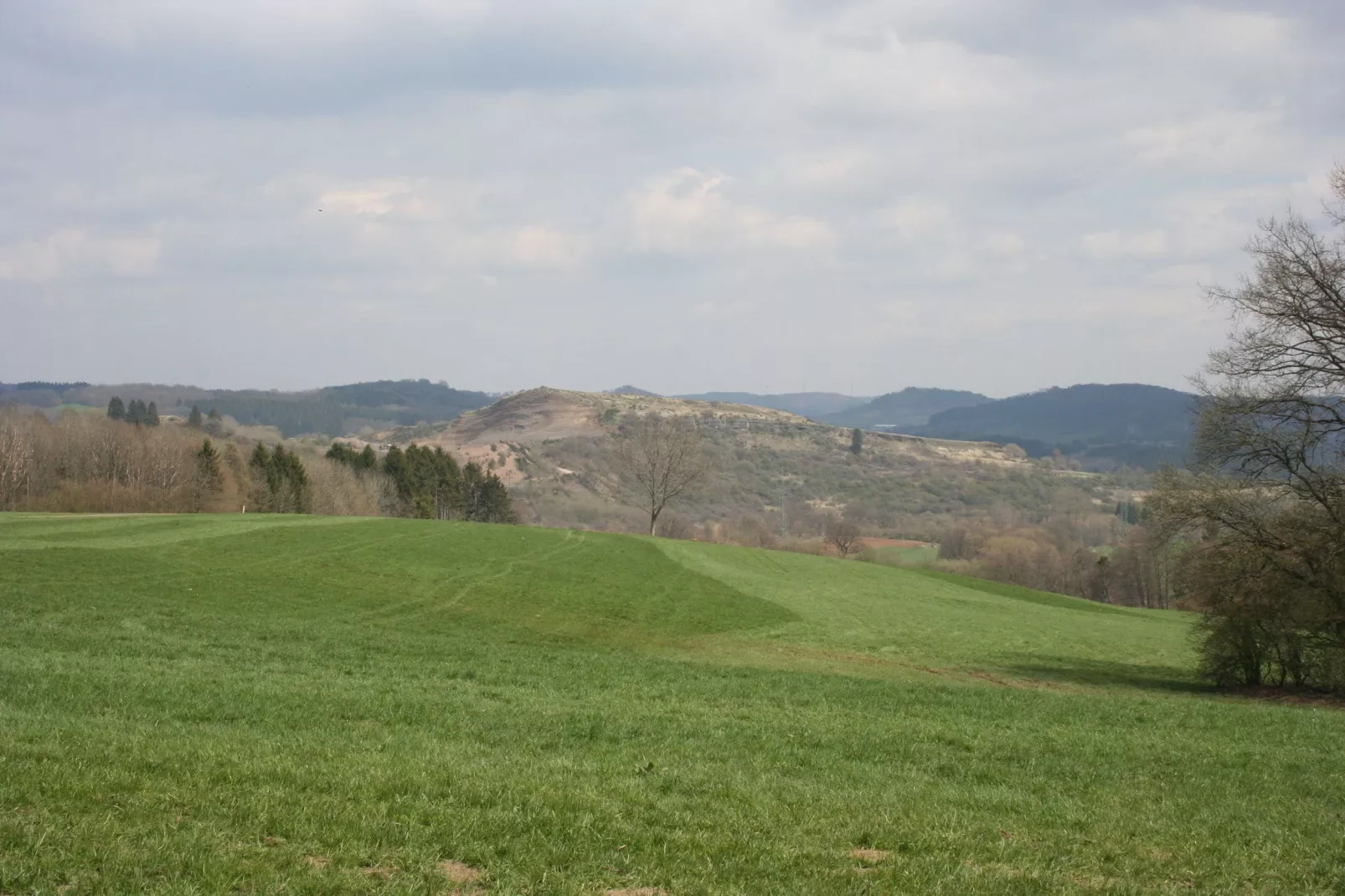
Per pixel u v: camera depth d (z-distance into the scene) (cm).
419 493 13788
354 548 5897
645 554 7450
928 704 2495
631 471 11344
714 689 2550
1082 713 2478
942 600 6975
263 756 1322
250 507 11056
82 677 1911
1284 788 1652
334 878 899
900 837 1199
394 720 1759
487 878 948
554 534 8119
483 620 4253
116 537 5341
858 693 2625
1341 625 3484
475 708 1934
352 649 2884
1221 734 2248
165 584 4044
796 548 13800
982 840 1220
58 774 1120
